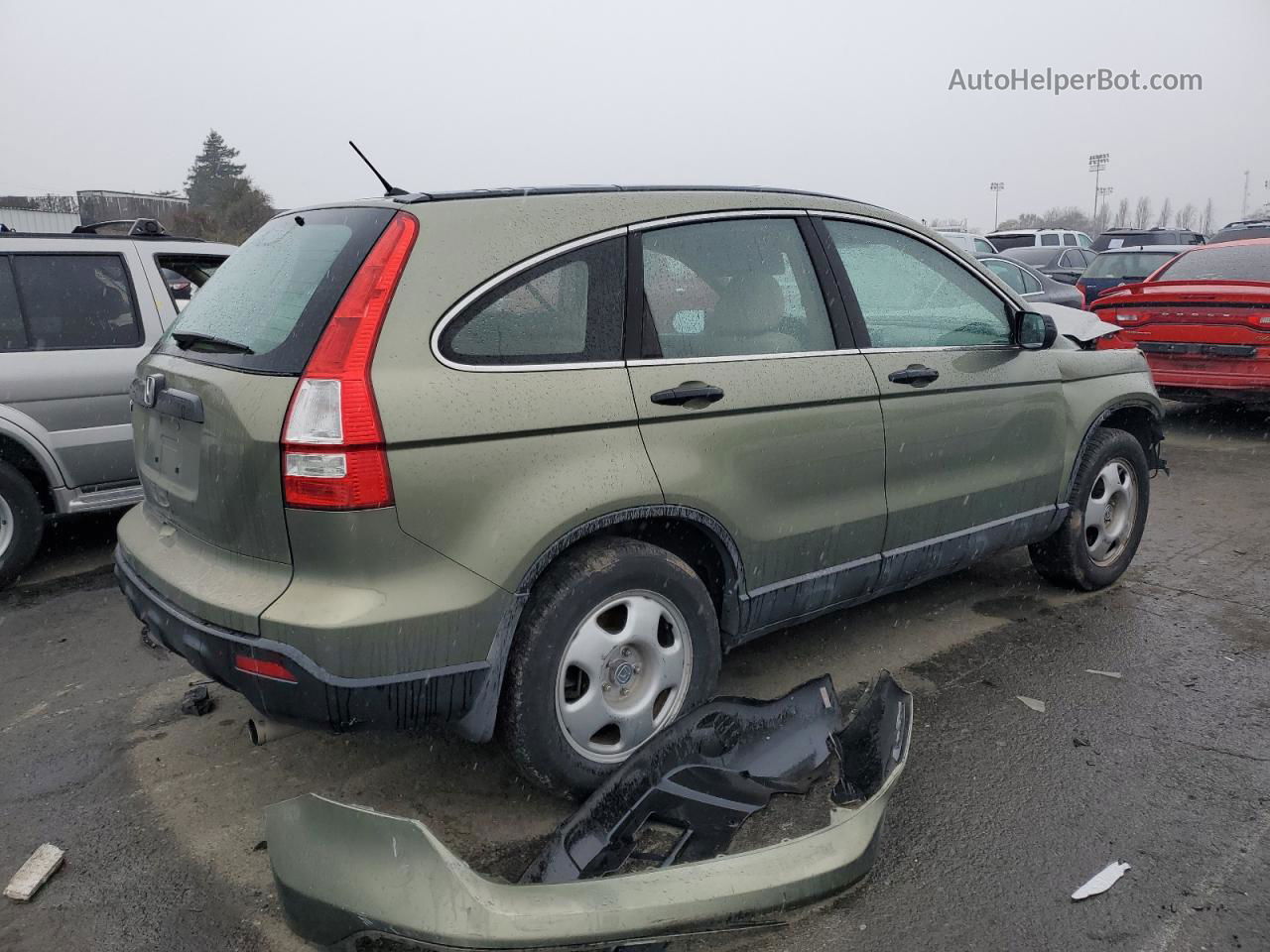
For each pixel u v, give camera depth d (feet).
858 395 11.28
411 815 9.71
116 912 8.41
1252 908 8.18
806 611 11.47
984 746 10.91
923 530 12.34
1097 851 8.99
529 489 8.68
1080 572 15.17
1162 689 12.26
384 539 8.04
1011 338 13.43
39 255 16.87
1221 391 27.25
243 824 9.67
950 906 8.29
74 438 16.92
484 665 8.61
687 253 10.27
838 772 9.64
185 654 8.89
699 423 9.86
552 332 9.12
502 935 6.93
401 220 8.73
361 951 7.68
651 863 8.29
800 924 8.13
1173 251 48.98
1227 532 19.11
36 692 12.75
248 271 10.12
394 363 8.18
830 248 11.59
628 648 9.61
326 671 7.96
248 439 8.09
